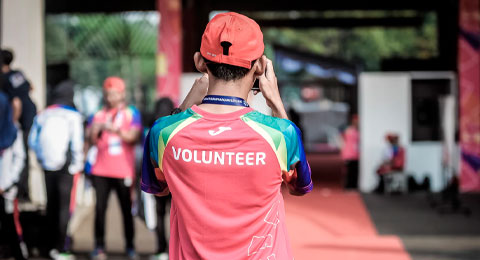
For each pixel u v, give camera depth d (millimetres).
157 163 1951
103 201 5887
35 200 8547
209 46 1873
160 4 11820
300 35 36188
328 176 16047
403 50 34250
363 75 12562
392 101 12492
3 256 5668
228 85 1900
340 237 7457
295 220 8773
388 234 7641
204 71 1951
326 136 27281
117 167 5754
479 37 12211
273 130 1859
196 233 1871
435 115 12438
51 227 5734
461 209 9617
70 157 5656
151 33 14859
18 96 6195
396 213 9430
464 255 6395
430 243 7039
